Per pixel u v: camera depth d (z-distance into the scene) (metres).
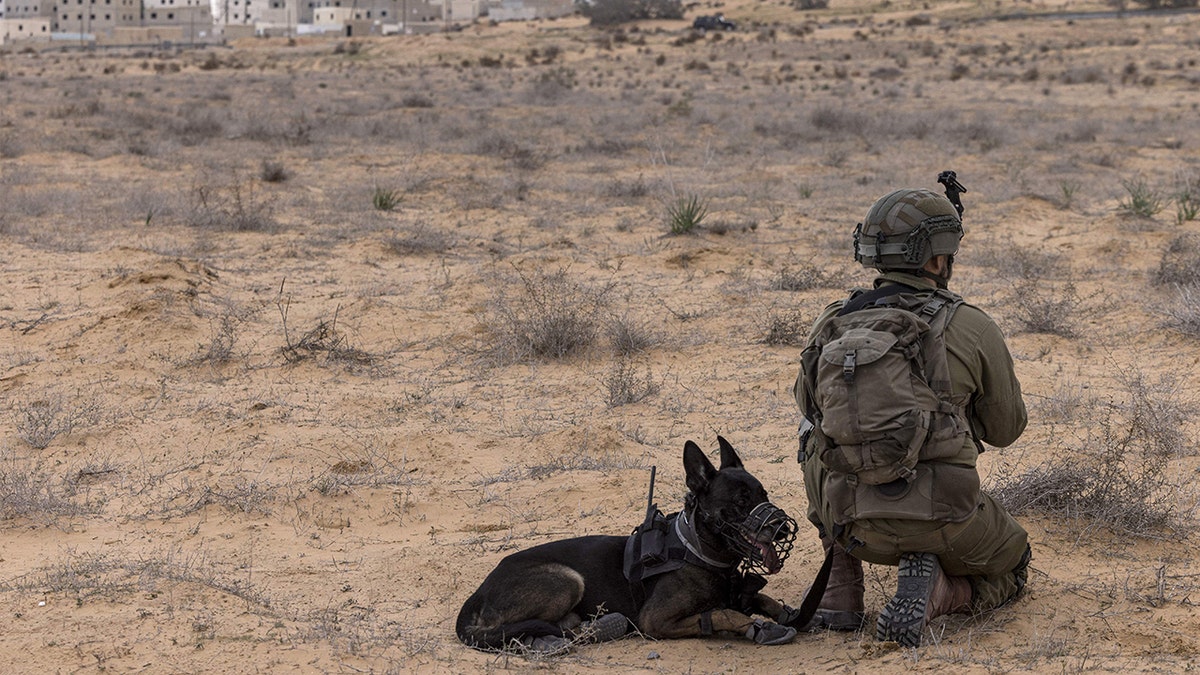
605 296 12.10
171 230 16.61
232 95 51.41
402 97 48.44
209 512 6.63
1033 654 4.37
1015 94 49.69
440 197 20.39
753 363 9.76
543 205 19.28
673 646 4.67
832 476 4.49
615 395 8.69
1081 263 14.08
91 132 31.98
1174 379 8.87
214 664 4.45
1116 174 23.92
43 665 4.43
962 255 14.57
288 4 165.62
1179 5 100.00
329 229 16.73
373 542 6.23
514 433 8.09
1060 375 9.12
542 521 6.44
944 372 4.34
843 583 4.86
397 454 7.57
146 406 8.71
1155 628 4.64
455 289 12.45
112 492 6.99
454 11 168.62
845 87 54.09
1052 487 6.02
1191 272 12.20
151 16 161.00
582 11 127.88
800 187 21.33
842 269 13.55
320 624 4.91
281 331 10.83
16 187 20.83
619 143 29.09
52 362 9.88
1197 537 5.77
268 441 7.83
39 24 148.75
